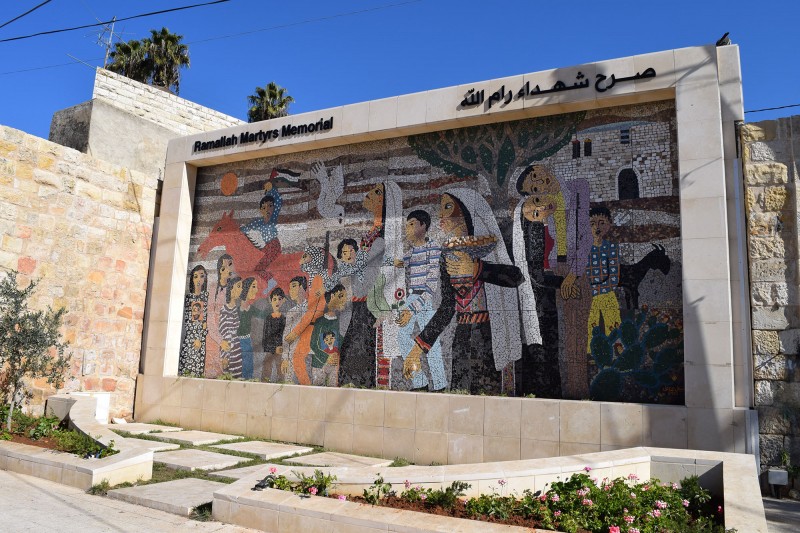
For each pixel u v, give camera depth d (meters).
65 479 9.11
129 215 16.28
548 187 12.44
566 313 11.90
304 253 14.84
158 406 15.55
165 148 18.44
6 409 12.38
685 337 10.50
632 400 11.15
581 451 10.91
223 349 15.55
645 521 6.30
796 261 10.36
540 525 6.27
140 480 9.34
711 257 10.54
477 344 12.52
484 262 12.73
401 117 13.62
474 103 12.91
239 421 14.40
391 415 12.64
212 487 8.98
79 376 14.79
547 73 12.38
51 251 14.40
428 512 6.75
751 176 10.84
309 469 7.97
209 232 16.36
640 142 11.84
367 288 13.87
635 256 11.54
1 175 13.55
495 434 11.62
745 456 8.00
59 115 17.44
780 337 10.27
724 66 11.27
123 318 15.90
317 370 14.16
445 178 13.42
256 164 15.97
